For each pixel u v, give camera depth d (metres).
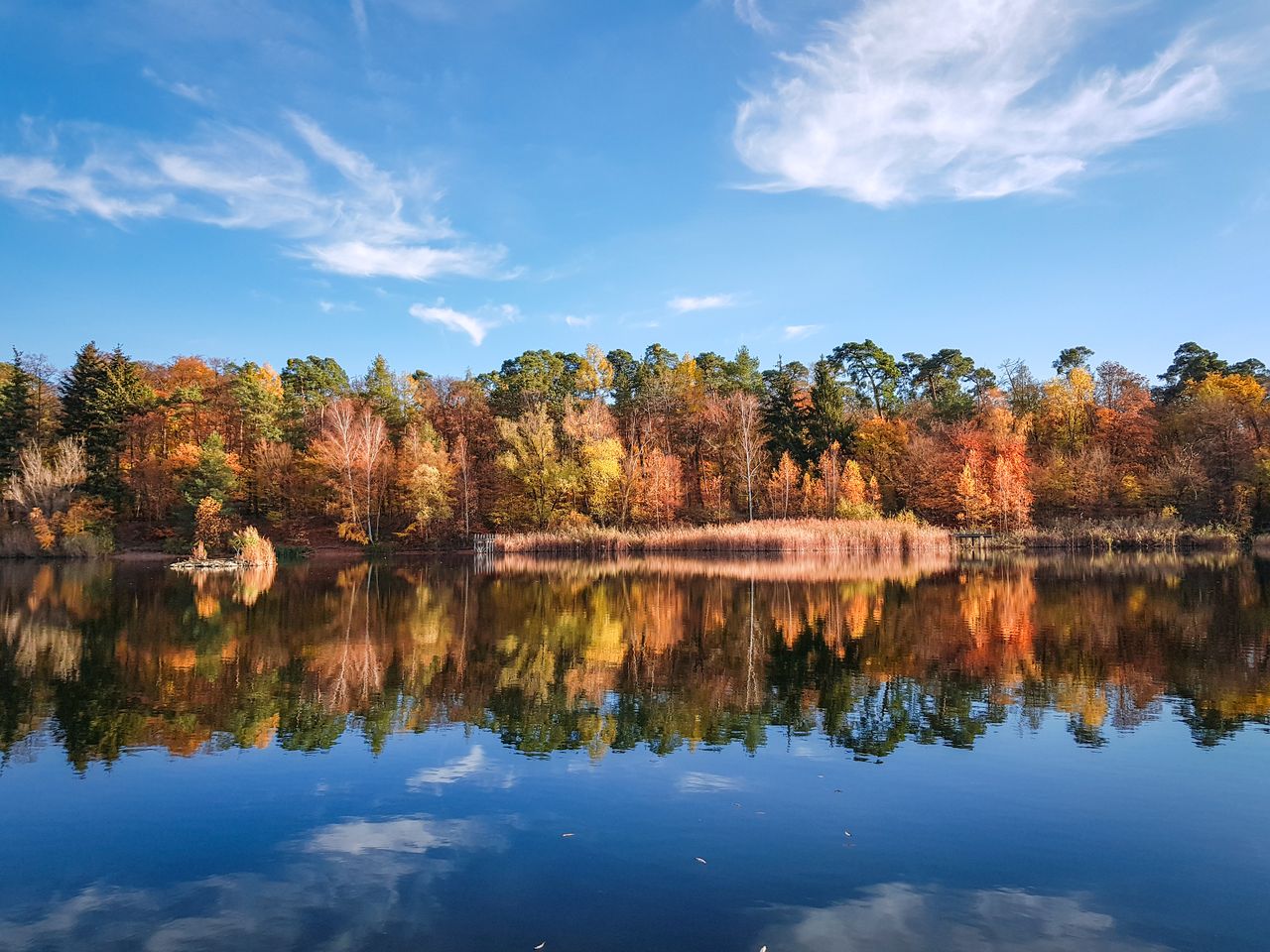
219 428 67.88
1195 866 7.01
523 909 6.22
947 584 31.28
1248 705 12.41
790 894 6.46
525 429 62.16
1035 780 9.13
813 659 16.28
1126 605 24.08
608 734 11.10
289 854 7.31
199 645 18.41
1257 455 52.66
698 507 66.56
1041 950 5.62
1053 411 67.56
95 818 8.21
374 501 61.19
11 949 5.70
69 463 52.53
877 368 92.19
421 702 12.97
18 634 19.94
